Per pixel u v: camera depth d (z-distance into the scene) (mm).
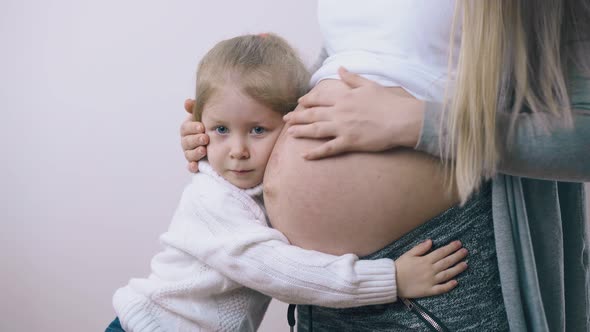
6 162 2248
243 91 1078
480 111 912
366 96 981
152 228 2199
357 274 981
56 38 2199
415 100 960
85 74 2191
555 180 1005
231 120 1090
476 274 987
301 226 1031
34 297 2268
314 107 1029
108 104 2188
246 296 1129
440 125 923
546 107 964
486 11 913
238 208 1085
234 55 1104
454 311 980
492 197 983
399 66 1003
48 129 2221
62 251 2240
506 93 993
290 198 1030
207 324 1100
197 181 1139
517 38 942
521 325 968
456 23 987
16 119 2236
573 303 1163
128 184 2197
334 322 1092
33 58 2215
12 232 2260
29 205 2246
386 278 982
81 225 2225
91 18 2178
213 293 1097
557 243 1062
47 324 2270
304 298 1012
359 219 994
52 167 2227
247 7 2123
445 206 989
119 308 1139
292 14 2107
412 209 983
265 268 1015
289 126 1070
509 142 924
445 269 980
